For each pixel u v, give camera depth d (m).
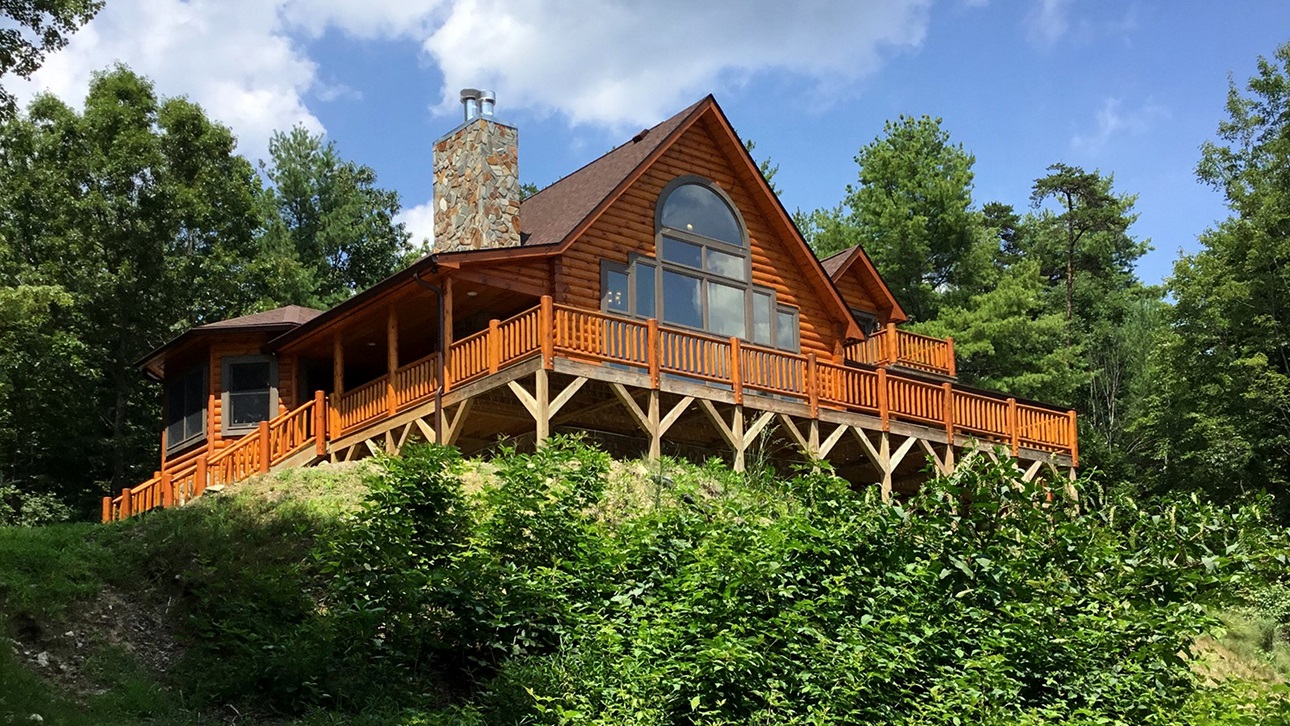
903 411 22.41
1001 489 13.16
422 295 21.14
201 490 20.72
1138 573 13.36
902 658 11.58
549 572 12.53
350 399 22.20
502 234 22.42
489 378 18.80
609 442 21.72
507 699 11.14
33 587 12.20
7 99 22.09
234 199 36.56
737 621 11.58
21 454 33.16
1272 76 40.88
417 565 12.37
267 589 12.38
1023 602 12.81
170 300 34.53
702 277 23.50
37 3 21.58
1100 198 55.16
